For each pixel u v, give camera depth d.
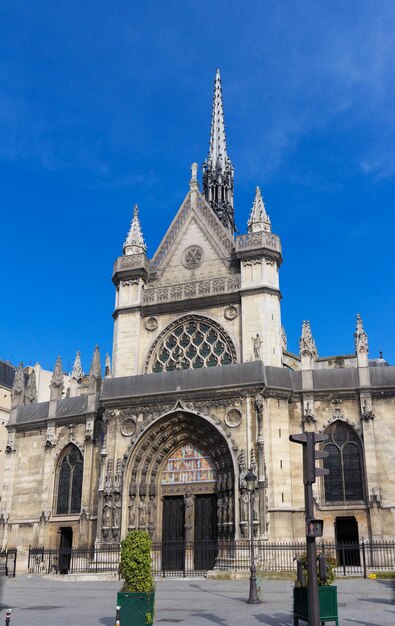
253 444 43.53
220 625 20.25
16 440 57.41
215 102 86.56
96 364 54.97
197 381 46.66
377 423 46.16
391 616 21.20
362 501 44.94
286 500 43.72
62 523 52.00
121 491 45.72
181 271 56.69
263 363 46.38
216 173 81.94
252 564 26.98
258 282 52.31
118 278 57.06
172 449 47.72
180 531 46.19
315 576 15.87
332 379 47.84
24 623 21.27
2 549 53.47
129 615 18.56
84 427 53.50
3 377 83.75
